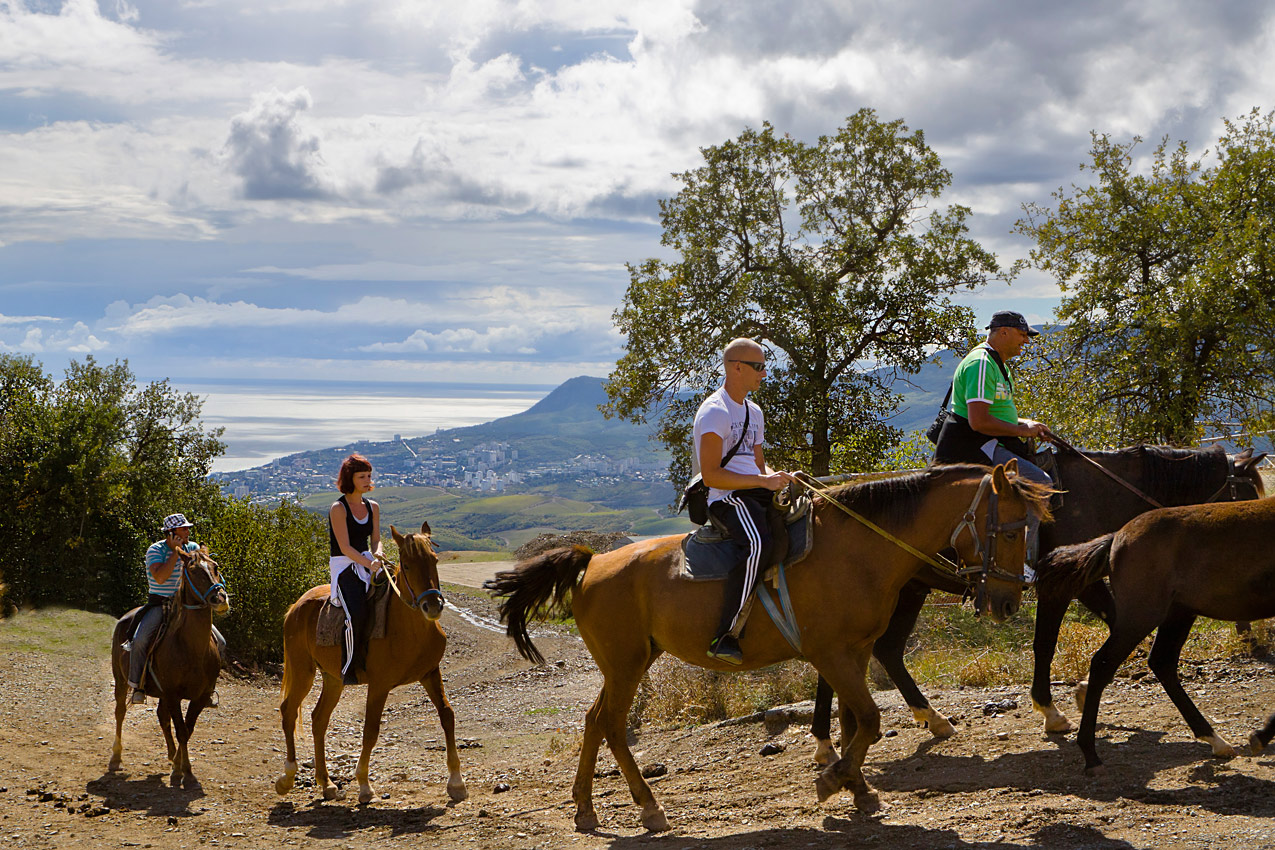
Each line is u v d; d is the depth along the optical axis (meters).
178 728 9.71
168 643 9.71
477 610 36.50
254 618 23.19
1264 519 5.65
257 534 24.19
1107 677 5.93
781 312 30.39
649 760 8.64
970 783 6.07
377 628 8.15
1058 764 6.16
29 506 29.34
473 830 6.73
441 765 10.79
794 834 5.51
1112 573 6.11
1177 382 22.11
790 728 8.51
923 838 5.09
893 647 7.41
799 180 33.06
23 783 9.31
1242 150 23.45
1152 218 23.66
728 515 5.92
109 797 8.81
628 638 6.44
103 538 29.83
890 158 32.47
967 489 5.61
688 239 33.06
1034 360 24.86
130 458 33.09
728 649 5.83
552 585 6.88
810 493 6.02
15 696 14.33
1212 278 20.78
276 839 7.01
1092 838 4.77
